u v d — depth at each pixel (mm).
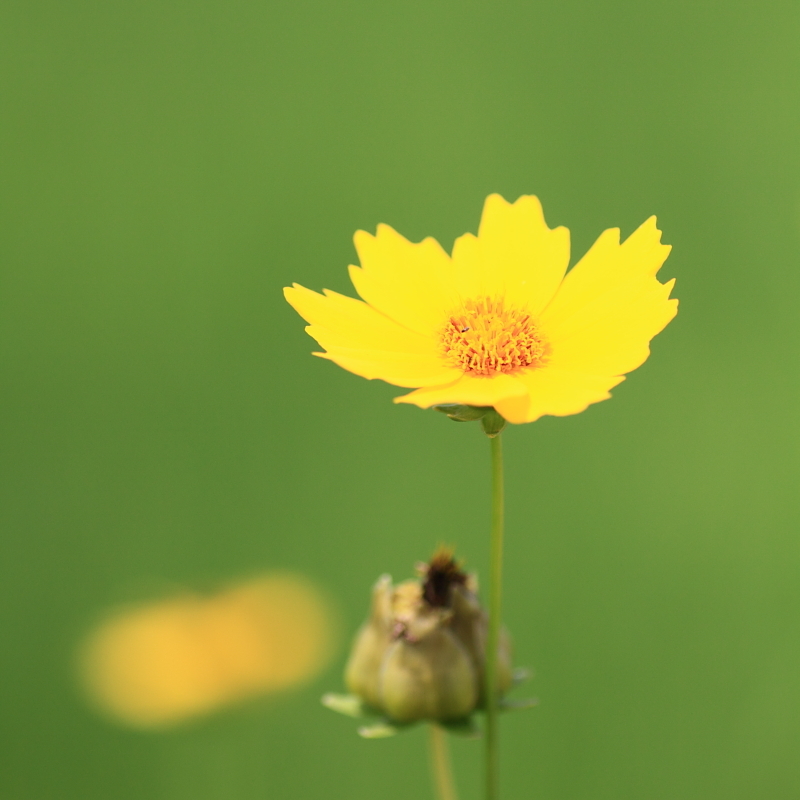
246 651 724
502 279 631
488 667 614
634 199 944
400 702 625
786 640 769
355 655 634
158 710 721
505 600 783
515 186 958
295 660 726
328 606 737
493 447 608
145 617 728
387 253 633
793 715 757
